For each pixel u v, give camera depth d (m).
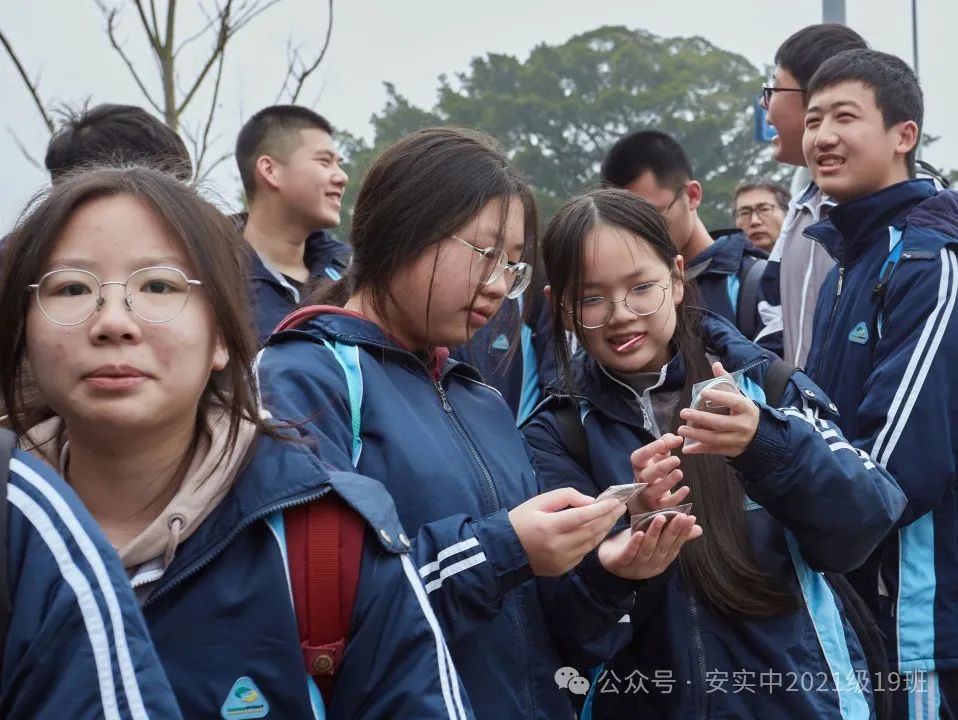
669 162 4.39
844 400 3.17
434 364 2.34
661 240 2.67
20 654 1.34
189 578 1.63
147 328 1.59
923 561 2.96
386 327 2.26
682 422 2.63
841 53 3.44
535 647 2.20
